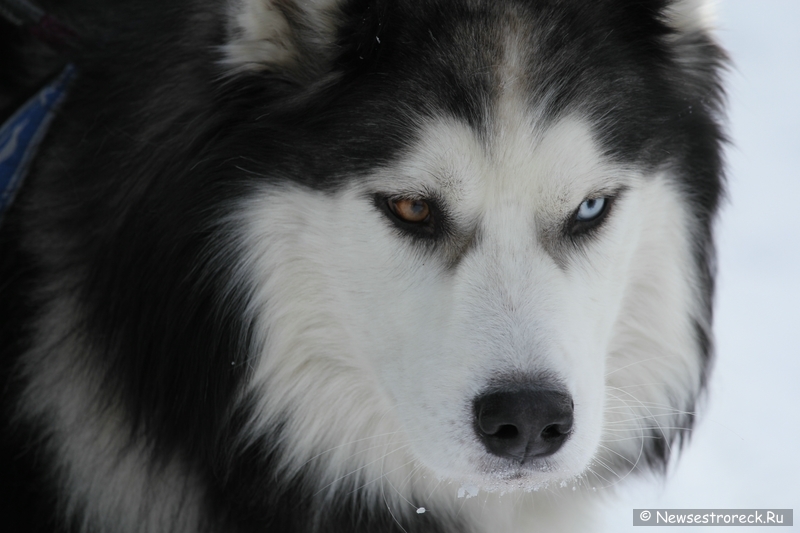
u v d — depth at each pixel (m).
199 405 3.71
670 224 3.97
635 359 4.13
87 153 3.85
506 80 3.41
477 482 3.35
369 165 3.43
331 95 3.48
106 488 3.87
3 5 4.21
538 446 3.26
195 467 3.79
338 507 3.95
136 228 3.63
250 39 3.53
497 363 3.24
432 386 3.37
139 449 3.81
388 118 3.42
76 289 3.81
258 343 3.72
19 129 4.00
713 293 4.26
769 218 8.76
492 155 3.40
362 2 3.52
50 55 4.31
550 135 3.42
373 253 3.52
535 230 3.51
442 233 3.51
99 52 4.07
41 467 3.89
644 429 4.23
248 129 3.55
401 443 3.90
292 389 3.81
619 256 3.76
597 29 3.57
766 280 8.01
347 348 3.78
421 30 3.45
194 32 3.73
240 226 3.60
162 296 3.63
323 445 3.89
